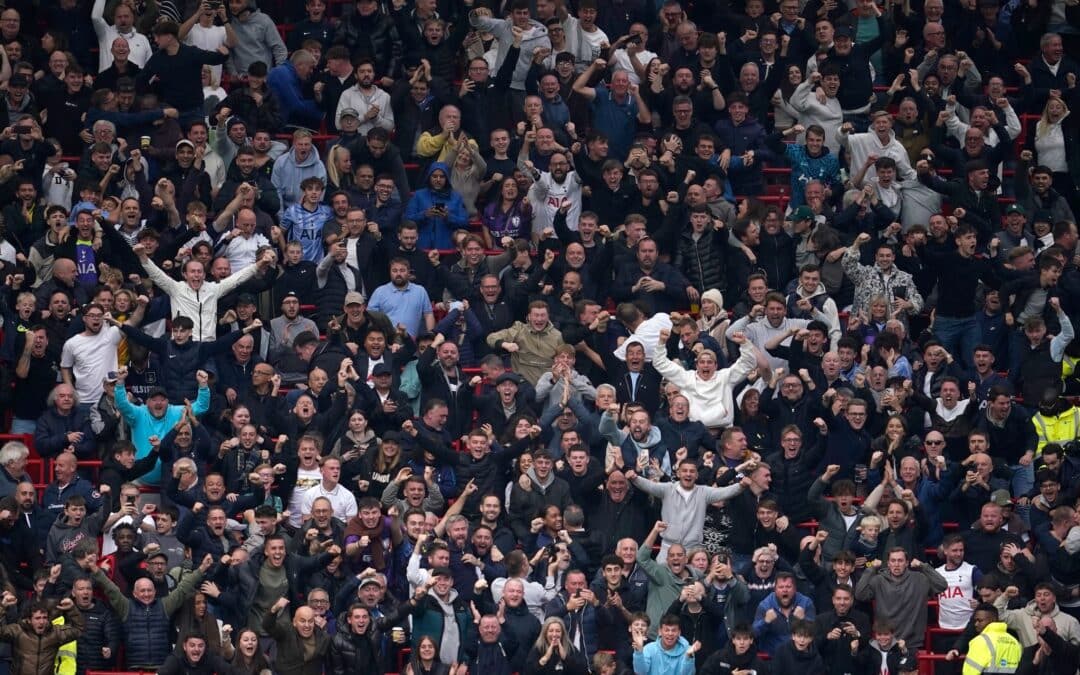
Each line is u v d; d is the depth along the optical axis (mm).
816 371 92812
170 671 78562
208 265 96875
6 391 92562
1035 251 104750
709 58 109250
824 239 99812
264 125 107375
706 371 91875
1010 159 111938
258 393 90812
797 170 106312
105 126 102562
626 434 89188
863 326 96562
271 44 114188
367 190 102625
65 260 95250
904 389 91562
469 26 112688
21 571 86125
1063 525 85812
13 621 82312
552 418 90062
